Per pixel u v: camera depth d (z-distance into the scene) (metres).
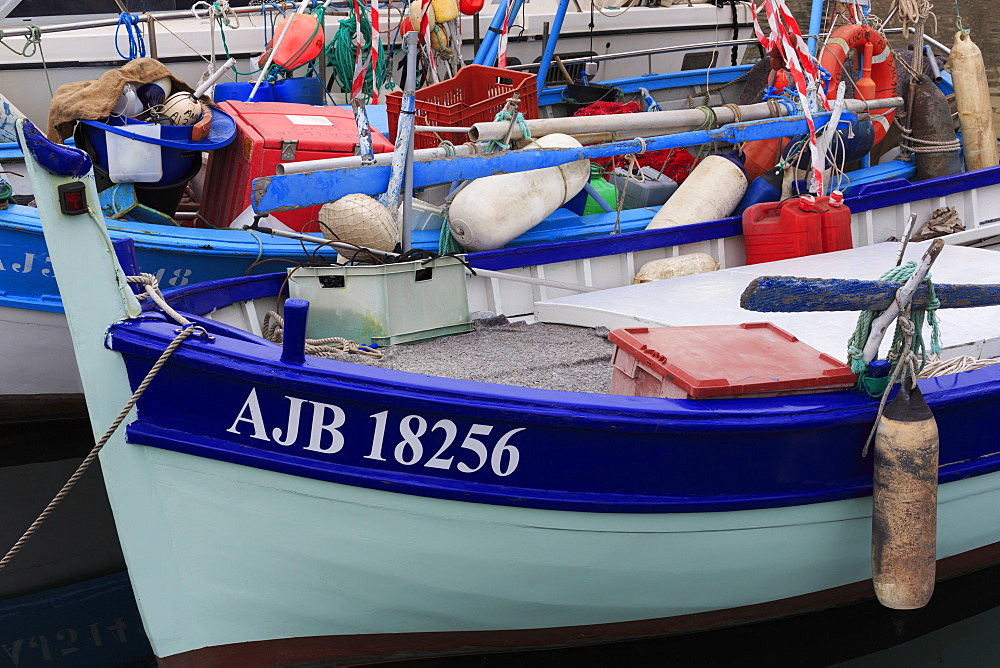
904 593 3.23
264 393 2.87
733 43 9.13
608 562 3.22
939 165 6.89
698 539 3.25
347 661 3.43
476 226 4.94
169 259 4.89
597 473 3.03
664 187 6.19
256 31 7.89
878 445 3.17
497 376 3.94
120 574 4.51
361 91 6.48
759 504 3.21
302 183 4.36
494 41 7.30
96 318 2.86
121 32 7.62
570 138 5.28
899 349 3.19
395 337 4.36
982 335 3.93
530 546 3.13
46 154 2.67
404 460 2.94
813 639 3.95
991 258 5.03
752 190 5.99
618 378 3.56
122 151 4.91
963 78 7.07
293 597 3.21
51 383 5.41
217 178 5.58
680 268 5.18
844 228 5.48
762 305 2.96
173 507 3.04
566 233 5.48
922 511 3.16
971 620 4.10
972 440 3.50
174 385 2.90
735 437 3.07
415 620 3.33
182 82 5.34
